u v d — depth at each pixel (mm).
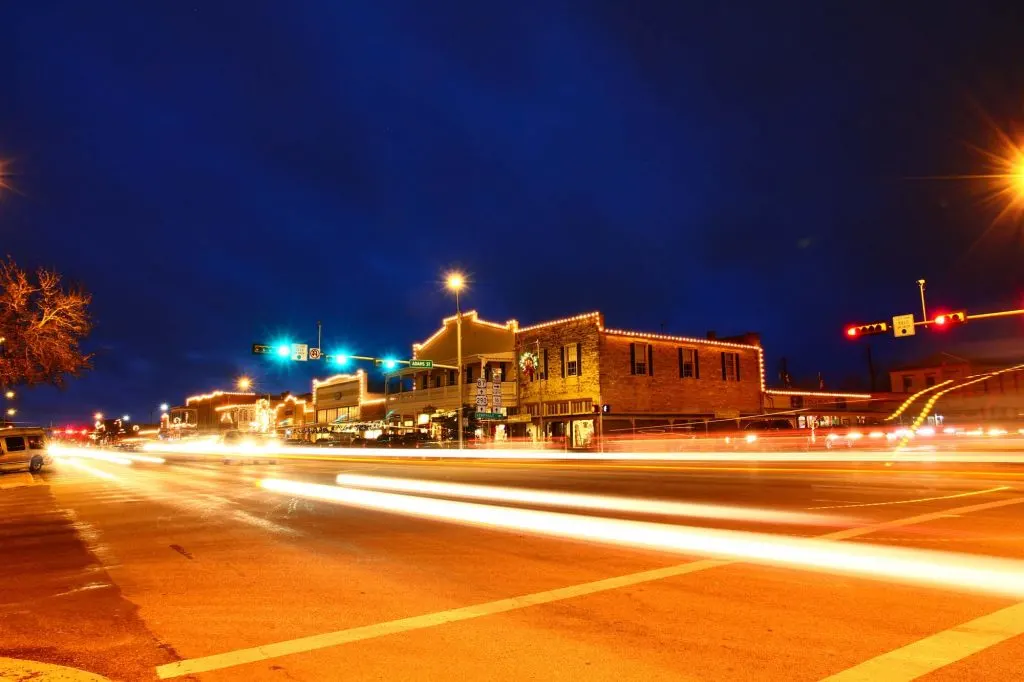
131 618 6156
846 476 19297
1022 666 4578
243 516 12844
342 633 5598
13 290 24234
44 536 10867
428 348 56844
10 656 5188
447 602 6469
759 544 8758
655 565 7816
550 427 45344
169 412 125438
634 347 44750
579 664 4793
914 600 6148
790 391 53781
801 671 4570
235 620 6031
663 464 28016
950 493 14266
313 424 75250
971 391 66250
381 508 13797
